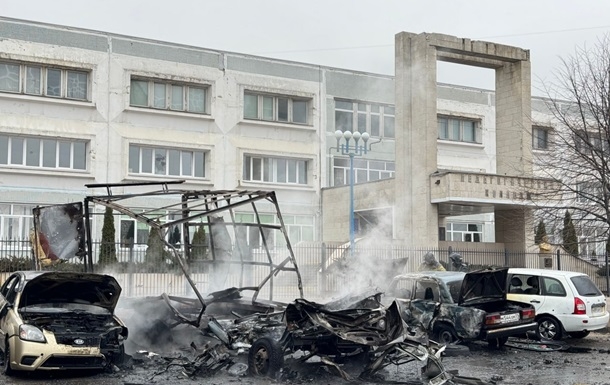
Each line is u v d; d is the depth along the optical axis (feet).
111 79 112.37
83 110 110.11
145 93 116.37
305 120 131.13
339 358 37.04
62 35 108.58
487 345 50.19
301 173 130.21
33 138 107.14
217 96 121.08
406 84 97.81
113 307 40.29
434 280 48.47
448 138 146.41
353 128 134.62
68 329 36.76
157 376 36.29
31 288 39.19
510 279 56.29
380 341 34.65
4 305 38.45
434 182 93.35
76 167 110.32
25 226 104.99
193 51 119.55
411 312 48.19
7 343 36.01
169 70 116.98
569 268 97.40
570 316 52.54
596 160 74.95
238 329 37.96
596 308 53.62
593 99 76.69
